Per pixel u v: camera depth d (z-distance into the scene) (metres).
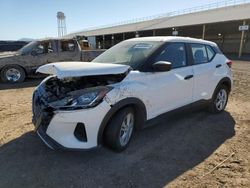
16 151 3.62
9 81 9.23
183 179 3.05
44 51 9.56
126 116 3.51
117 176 3.08
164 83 3.98
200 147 3.89
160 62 3.65
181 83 4.30
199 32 43.72
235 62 20.25
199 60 4.87
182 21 36.44
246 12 28.19
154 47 4.06
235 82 9.66
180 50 4.44
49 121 3.16
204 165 3.37
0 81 9.34
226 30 39.66
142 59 3.88
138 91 3.55
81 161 3.39
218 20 29.47
